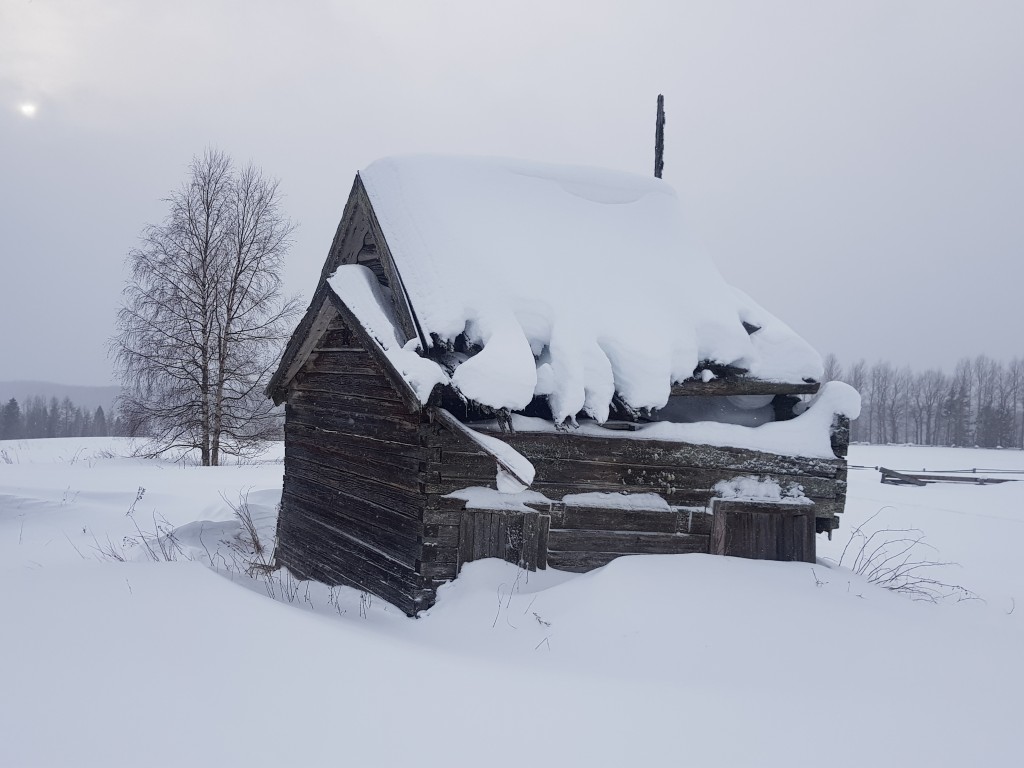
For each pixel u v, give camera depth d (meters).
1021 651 5.33
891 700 4.32
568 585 5.75
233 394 21.75
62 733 3.24
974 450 53.59
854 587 6.38
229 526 10.18
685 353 6.74
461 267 6.43
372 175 7.88
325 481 8.05
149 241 20.73
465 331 6.24
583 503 6.51
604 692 4.13
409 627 5.59
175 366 20.66
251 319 21.73
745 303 7.85
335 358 7.96
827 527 7.27
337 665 4.16
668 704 4.04
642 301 7.00
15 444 30.44
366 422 7.16
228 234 21.59
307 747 3.32
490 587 5.86
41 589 4.91
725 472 6.98
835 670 4.73
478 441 5.62
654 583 5.66
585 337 6.33
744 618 5.31
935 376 99.12
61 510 11.86
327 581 7.66
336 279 7.38
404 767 3.23
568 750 3.48
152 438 21.58
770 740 3.71
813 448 7.14
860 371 100.62
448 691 3.99
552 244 7.16
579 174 8.23
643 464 6.75
